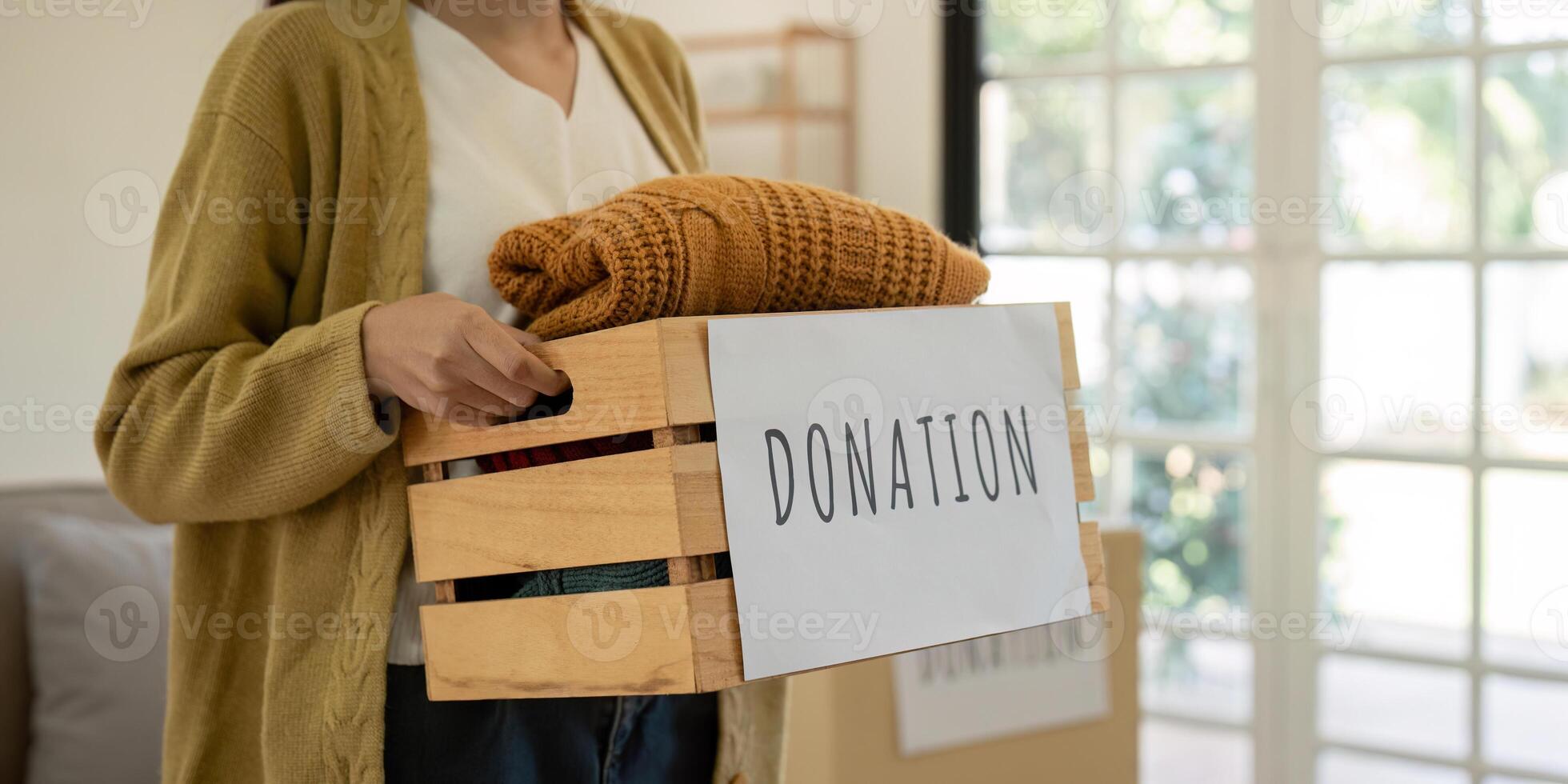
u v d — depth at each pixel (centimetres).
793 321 66
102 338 187
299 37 80
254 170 78
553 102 91
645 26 110
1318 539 248
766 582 63
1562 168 225
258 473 75
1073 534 76
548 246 74
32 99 177
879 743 153
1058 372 77
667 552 62
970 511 71
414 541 78
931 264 77
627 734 86
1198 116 258
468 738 79
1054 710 166
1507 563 231
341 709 77
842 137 291
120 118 185
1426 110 236
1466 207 233
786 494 64
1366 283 242
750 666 62
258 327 82
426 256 83
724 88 299
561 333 73
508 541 71
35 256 178
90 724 146
